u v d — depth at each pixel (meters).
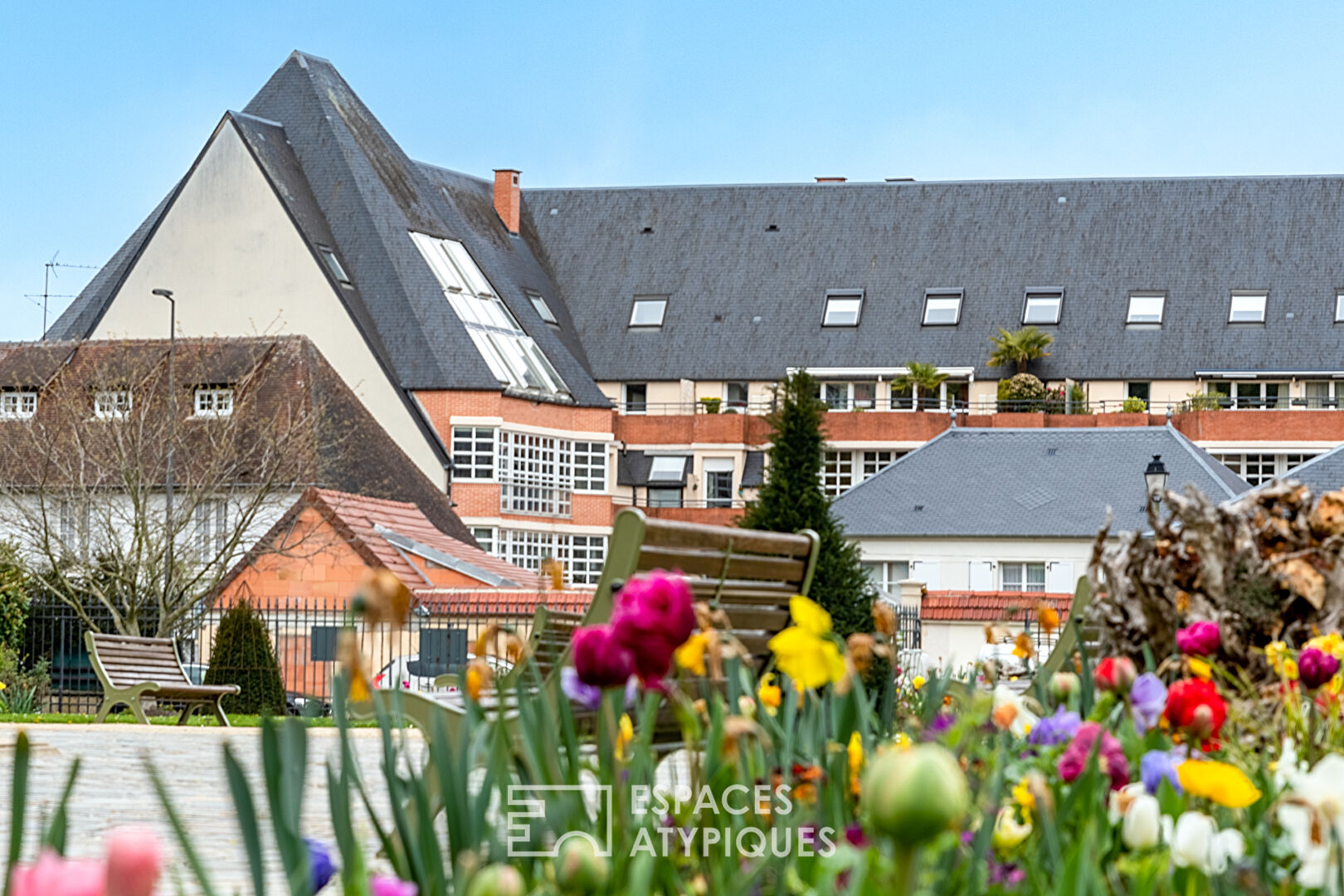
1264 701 5.56
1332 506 6.54
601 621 5.64
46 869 1.75
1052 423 62.31
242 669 23.72
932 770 2.02
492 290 62.59
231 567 33.06
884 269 69.94
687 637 3.54
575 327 70.00
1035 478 53.09
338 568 30.72
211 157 56.09
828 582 17.88
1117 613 6.79
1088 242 69.12
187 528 36.97
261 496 32.50
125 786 11.12
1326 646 5.23
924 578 51.72
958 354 67.19
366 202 59.19
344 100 62.81
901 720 5.60
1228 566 6.48
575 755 3.63
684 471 64.94
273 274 55.47
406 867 3.24
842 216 71.88
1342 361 64.50
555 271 71.75
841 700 3.99
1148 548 6.69
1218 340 65.69
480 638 3.98
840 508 52.97
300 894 2.76
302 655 27.42
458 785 3.26
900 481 53.69
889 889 2.70
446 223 63.59
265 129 58.69
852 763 3.77
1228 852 3.18
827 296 69.50
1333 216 68.31
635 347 69.19
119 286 55.84
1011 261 69.12
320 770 11.81
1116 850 3.53
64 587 29.20
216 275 55.72
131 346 46.22
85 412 37.47
